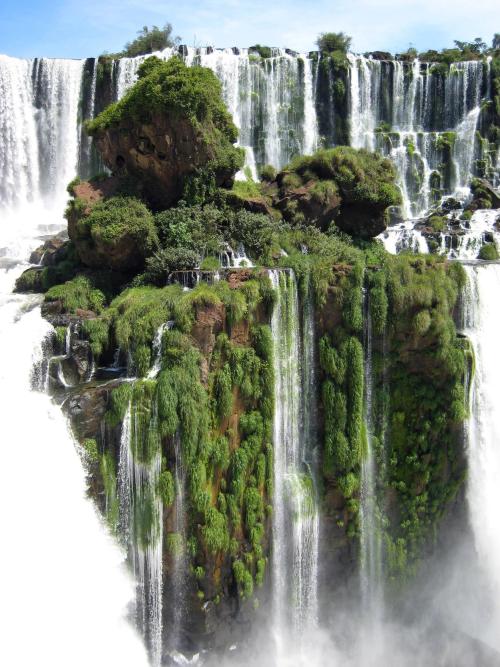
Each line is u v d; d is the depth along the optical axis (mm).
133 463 23688
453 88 57969
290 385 27703
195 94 33625
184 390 23609
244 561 25688
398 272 27766
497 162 55875
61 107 55250
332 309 27625
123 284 32656
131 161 35781
